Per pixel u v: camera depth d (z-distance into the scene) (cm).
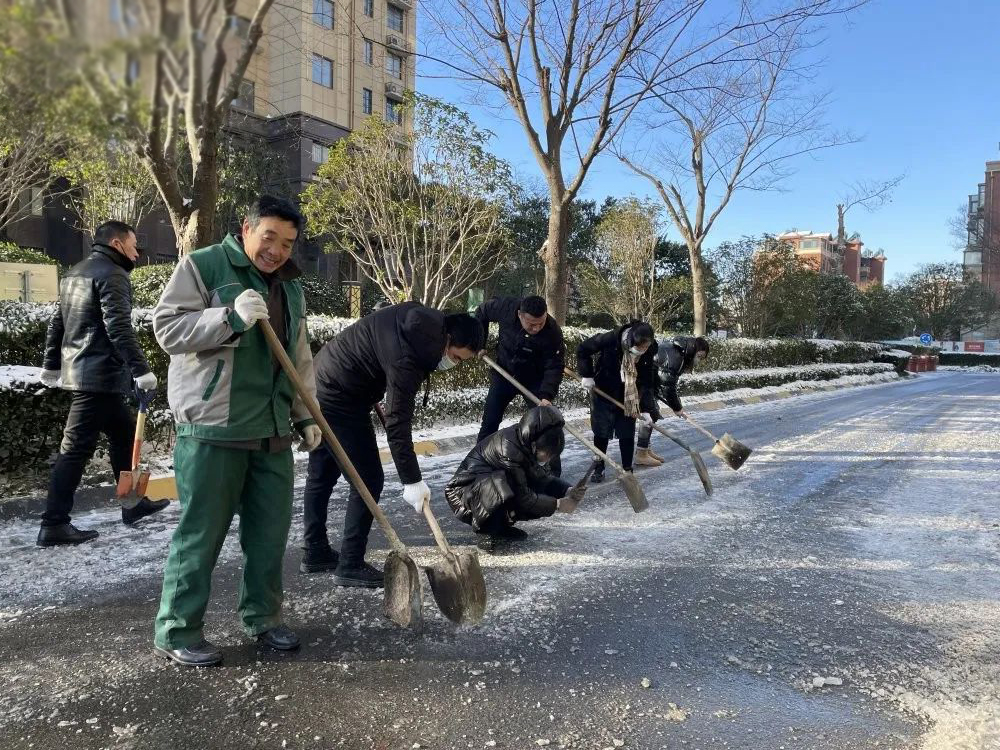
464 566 272
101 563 346
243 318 220
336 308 1738
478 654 259
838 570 370
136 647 257
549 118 1032
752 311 2402
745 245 2416
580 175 1037
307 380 277
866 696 236
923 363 3475
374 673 242
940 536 439
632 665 254
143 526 411
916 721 220
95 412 375
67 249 1945
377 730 206
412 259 1300
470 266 1347
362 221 1235
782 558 389
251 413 240
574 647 268
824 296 3200
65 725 204
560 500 415
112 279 362
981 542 427
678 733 210
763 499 538
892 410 1329
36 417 468
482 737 204
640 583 342
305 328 274
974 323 4575
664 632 285
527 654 260
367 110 2055
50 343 386
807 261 2539
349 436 317
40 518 420
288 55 1747
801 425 1057
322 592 318
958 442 873
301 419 283
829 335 3322
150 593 310
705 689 238
